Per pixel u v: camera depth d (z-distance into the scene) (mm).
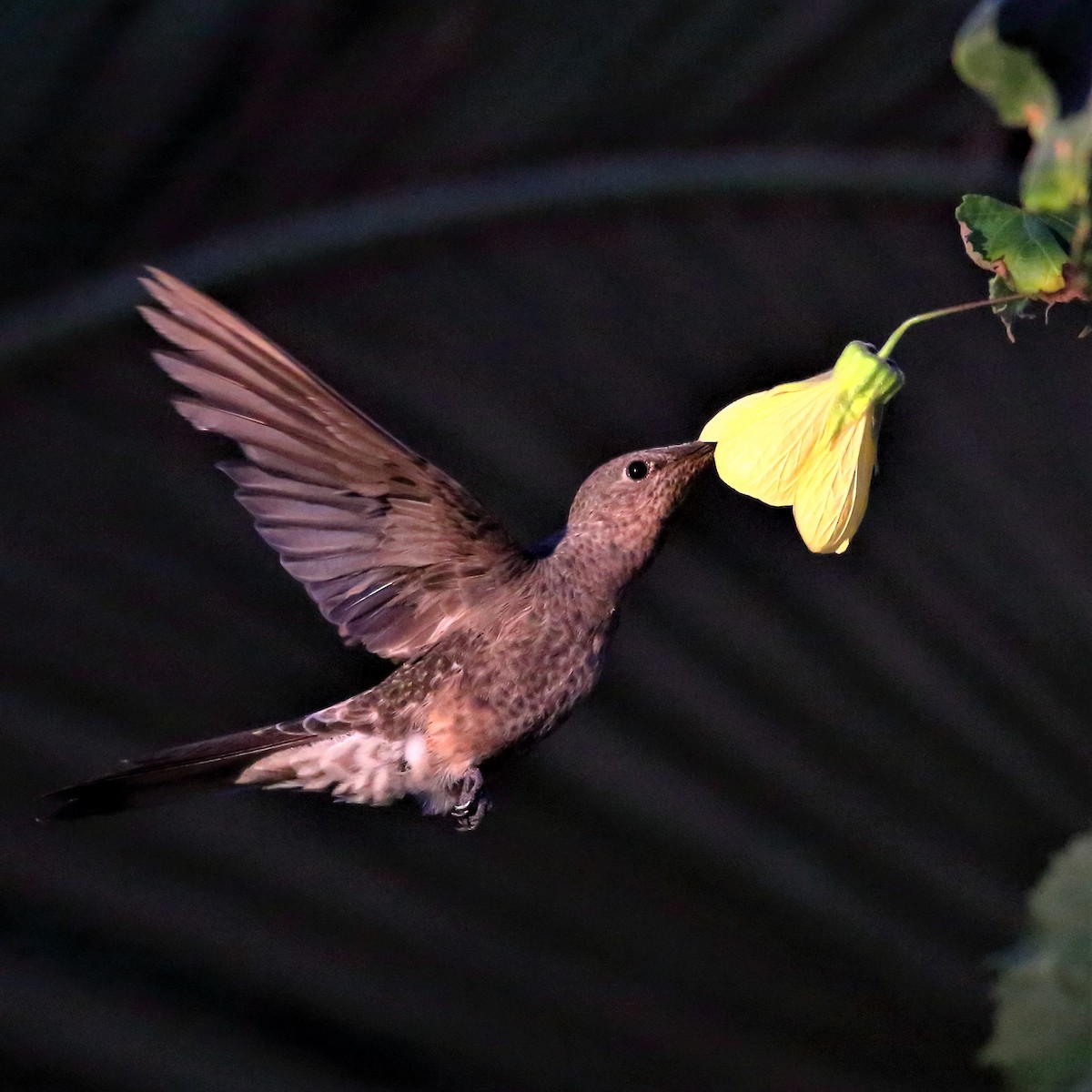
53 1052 8383
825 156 10156
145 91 8438
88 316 8977
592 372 10047
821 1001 9812
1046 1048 4855
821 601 10508
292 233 9258
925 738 10414
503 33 9023
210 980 8945
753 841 10047
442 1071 9188
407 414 9625
